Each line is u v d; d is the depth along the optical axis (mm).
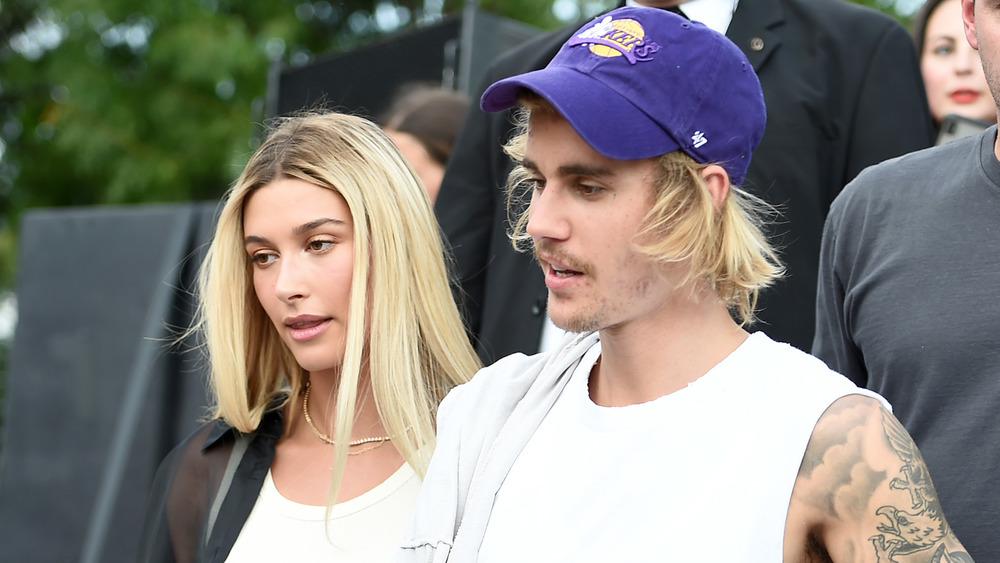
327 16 16438
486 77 4793
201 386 6695
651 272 2383
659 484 2320
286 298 3486
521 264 4480
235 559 3447
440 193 4824
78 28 15516
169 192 14797
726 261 2416
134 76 15648
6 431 8086
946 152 3203
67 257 7898
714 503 2254
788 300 3955
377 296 3482
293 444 3682
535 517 2424
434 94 5688
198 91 15180
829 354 3416
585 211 2379
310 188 3514
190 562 3600
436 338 3576
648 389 2461
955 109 4723
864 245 3248
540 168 2438
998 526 2832
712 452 2312
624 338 2461
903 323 3072
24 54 17641
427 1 16359
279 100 7852
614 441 2402
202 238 6992
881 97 4078
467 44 6449
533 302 4402
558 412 2582
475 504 2520
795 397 2303
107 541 6934
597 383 2623
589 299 2398
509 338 4453
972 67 4668
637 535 2289
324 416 3652
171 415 6859
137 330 7285
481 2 14797
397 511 3426
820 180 4066
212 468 3670
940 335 2988
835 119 4090
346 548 3381
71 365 7703
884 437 2248
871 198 3277
